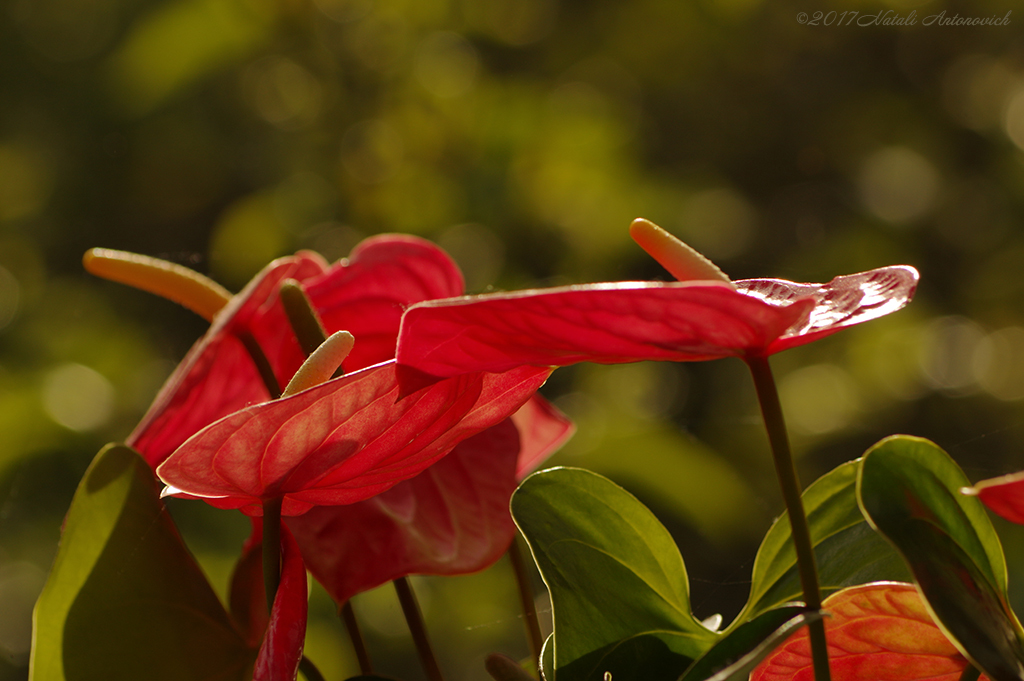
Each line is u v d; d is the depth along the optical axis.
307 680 1.29
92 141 4.63
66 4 4.77
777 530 1.30
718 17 4.50
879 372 4.95
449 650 2.85
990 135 5.25
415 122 3.47
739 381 4.58
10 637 3.09
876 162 5.21
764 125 5.04
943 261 5.20
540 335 1.21
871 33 5.05
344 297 1.39
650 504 2.88
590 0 4.30
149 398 3.45
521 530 1.28
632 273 3.62
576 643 1.27
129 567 1.30
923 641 1.26
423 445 1.25
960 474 1.25
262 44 3.39
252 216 3.54
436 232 3.51
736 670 1.20
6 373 3.18
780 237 5.09
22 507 3.01
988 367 5.02
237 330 1.36
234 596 1.32
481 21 4.01
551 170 3.50
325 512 1.33
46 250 4.55
